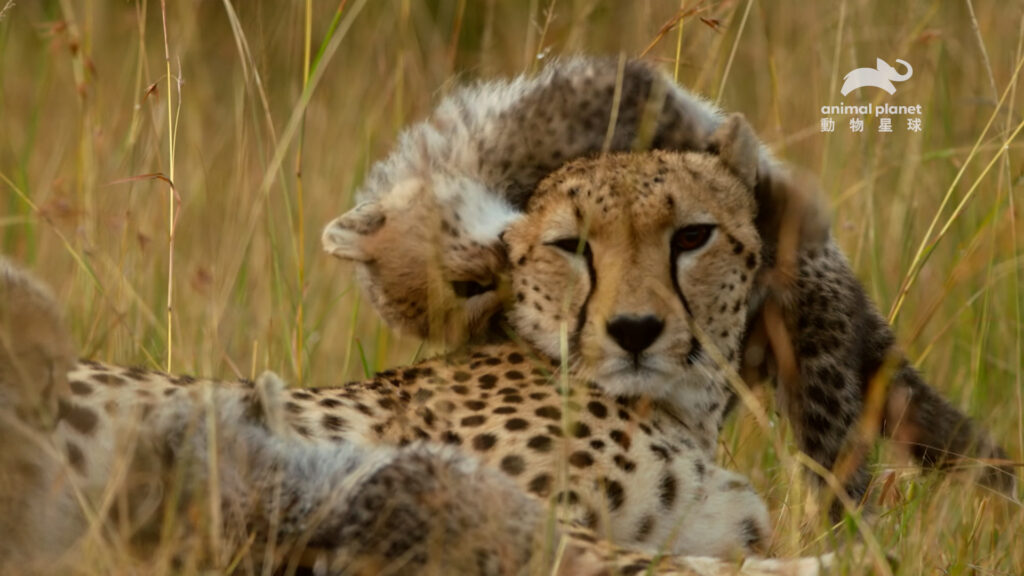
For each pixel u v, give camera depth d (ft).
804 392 31.01
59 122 49.37
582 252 27.78
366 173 40.14
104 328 32.76
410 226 29.63
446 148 31.04
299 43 51.93
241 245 32.89
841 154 41.68
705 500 27.30
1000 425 34.09
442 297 28.96
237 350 36.19
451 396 27.91
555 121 30.58
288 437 23.21
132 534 21.97
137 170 39.68
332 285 40.50
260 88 34.40
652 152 28.99
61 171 45.91
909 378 32.45
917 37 41.32
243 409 23.24
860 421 31.27
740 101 49.98
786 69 46.14
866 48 46.88
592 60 32.09
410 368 28.99
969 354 36.88
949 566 26.04
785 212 29.53
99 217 35.91
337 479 22.17
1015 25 46.75
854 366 31.42
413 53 48.24
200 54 52.16
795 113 44.83
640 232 27.37
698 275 27.91
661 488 27.07
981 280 38.14
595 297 27.50
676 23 33.73
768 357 31.01
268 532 21.66
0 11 41.27
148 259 37.01
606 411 27.37
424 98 43.19
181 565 21.62
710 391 28.66
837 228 39.88
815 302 30.71
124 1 53.98
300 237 34.14
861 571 23.58
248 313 37.52
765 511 27.68
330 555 21.39
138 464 22.24
